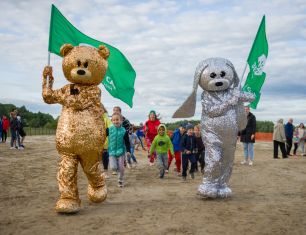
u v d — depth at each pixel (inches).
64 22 341.4
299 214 278.7
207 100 332.5
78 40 349.4
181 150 460.4
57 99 286.0
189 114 354.3
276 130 735.7
